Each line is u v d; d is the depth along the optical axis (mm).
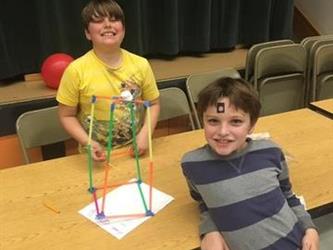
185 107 2119
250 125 1100
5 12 2402
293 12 3559
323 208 1233
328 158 1484
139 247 1049
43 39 2521
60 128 1820
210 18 3061
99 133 1569
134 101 1455
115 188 1308
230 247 1024
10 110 2248
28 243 1060
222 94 1062
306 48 2869
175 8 2850
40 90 2418
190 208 1208
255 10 3230
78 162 1469
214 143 1076
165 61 3039
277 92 2742
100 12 1457
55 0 2510
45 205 1217
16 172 1396
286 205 1075
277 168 1108
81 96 1541
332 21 3580
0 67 2436
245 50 3342
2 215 1171
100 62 1533
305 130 1712
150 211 1187
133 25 2787
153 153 1529
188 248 1052
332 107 1966
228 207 1026
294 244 1028
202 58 3121
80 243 1061
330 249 1287
